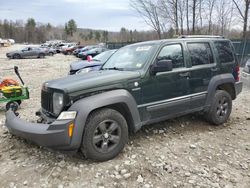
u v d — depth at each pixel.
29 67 20.77
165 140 4.70
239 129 5.32
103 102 3.77
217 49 5.51
